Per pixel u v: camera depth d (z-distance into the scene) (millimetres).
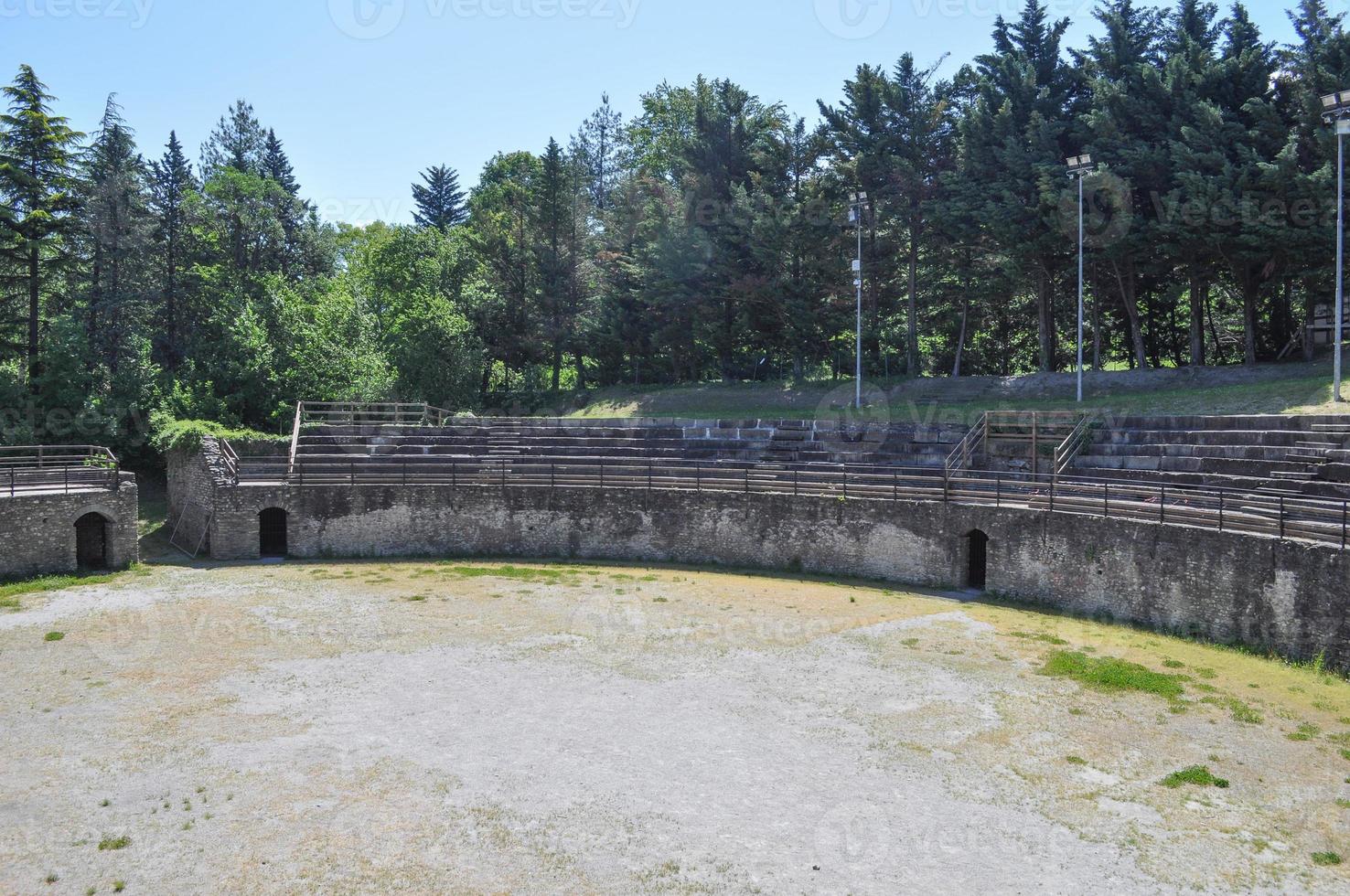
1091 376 44562
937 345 64062
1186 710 17359
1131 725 16750
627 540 33281
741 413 48719
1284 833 12859
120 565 31438
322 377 50875
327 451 38562
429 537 34219
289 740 16156
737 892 11414
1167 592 22859
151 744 15945
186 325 62844
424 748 15812
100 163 56875
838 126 50062
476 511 34156
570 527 33750
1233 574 21344
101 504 31078
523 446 38906
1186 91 40969
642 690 18781
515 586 28578
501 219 70688
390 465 36812
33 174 47531
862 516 29828
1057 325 58906
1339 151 30406
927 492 29734
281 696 18391
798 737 16359
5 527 29156
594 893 11383
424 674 19781
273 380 49375
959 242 50375
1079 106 47000
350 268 83125
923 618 24531
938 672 19906
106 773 14781
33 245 46469
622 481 34469
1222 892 11414
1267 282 40531
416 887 11523
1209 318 53719
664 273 53375
